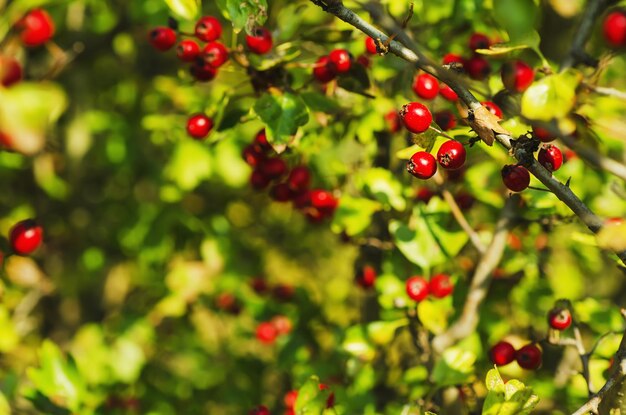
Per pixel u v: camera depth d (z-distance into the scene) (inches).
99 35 48.0
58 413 30.9
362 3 28.1
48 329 55.9
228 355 48.4
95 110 52.7
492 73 29.1
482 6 30.6
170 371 48.1
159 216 46.8
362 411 31.5
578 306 30.6
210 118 29.6
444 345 30.6
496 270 32.6
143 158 51.1
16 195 54.4
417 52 24.5
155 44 29.4
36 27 27.7
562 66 27.5
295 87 30.3
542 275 33.9
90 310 55.9
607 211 32.1
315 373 33.9
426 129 24.8
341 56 28.8
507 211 30.5
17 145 24.5
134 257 51.8
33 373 31.0
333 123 31.3
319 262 63.3
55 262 52.7
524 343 30.2
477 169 31.8
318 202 31.8
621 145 29.9
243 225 57.8
